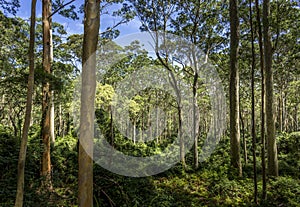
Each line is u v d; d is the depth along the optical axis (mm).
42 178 6070
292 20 10844
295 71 15273
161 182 7980
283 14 9961
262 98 6277
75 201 6105
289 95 22203
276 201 6805
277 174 9273
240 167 9180
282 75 17344
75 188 6574
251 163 11117
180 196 7199
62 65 9406
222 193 7312
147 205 6527
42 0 7496
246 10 10289
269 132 9477
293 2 9812
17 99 7344
